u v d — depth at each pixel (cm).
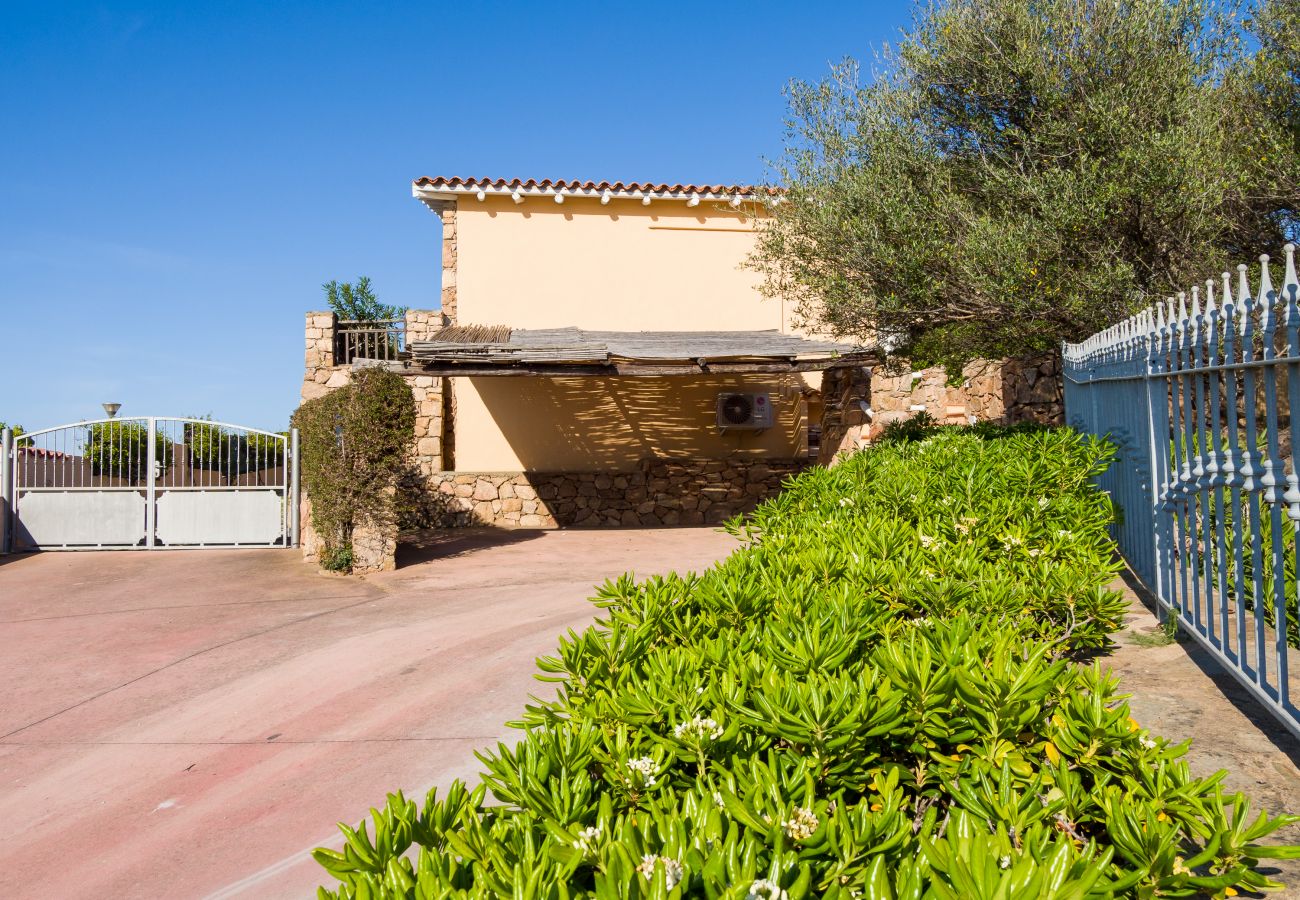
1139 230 917
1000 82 942
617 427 1767
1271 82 905
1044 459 598
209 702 624
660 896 140
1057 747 229
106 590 1078
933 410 1379
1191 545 402
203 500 1441
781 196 1195
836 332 1171
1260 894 206
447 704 593
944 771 218
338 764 495
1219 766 278
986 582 382
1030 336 1016
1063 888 141
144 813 441
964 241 938
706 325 1752
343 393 1212
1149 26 890
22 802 460
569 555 1299
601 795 211
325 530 1201
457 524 1725
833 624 300
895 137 1003
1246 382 312
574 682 299
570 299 1731
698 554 1287
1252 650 391
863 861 171
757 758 204
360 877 174
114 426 1448
